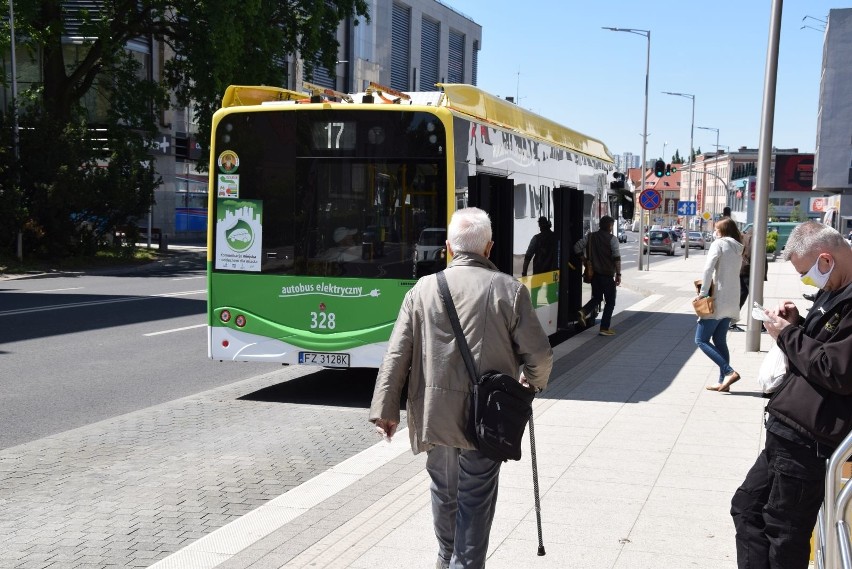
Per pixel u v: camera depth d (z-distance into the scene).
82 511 6.23
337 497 6.36
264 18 35.75
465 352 4.30
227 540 5.48
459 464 4.54
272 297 9.98
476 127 10.29
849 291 3.67
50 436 8.34
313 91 9.99
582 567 4.94
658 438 7.89
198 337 14.73
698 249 80.19
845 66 56.25
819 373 3.61
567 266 14.42
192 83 39.44
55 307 18.56
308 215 9.87
